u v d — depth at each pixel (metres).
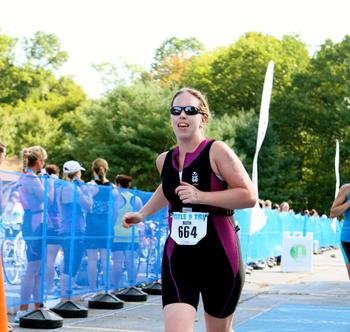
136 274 11.07
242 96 68.19
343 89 64.06
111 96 58.00
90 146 57.56
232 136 57.34
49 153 67.56
